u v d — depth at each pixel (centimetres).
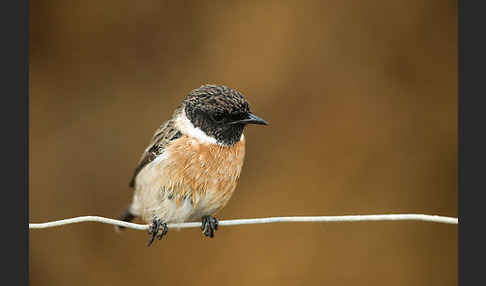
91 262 1196
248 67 1295
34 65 1302
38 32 1309
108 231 1224
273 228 1214
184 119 807
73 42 1320
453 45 1296
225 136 795
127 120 1298
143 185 824
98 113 1302
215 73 1299
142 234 1202
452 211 1241
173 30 1325
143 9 1331
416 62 1302
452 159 1264
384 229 1220
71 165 1270
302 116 1279
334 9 1316
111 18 1334
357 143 1270
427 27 1306
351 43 1309
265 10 1314
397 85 1296
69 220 705
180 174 783
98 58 1325
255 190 1235
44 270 1191
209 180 793
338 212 1230
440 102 1284
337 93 1289
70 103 1304
